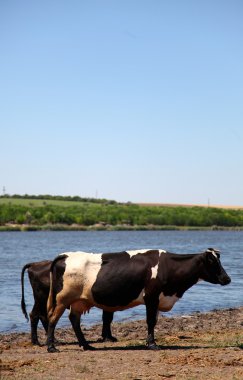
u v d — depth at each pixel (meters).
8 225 171.50
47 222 175.88
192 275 16.42
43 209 181.25
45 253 70.00
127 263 16.20
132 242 101.44
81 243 96.88
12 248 81.38
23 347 17.55
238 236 139.62
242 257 64.38
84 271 16.06
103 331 18.17
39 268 17.91
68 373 12.88
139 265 16.20
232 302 29.03
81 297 16.12
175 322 22.48
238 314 24.61
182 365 13.65
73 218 179.88
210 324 22.05
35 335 18.06
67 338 19.27
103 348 16.45
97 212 186.75
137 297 16.20
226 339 18.22
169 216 193.62
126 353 15.26
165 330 20.70
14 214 174.25
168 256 16.48
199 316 24.05
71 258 16.19
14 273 43.91
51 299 16.27
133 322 22.56
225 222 198.50
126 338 18.95
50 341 16.12
